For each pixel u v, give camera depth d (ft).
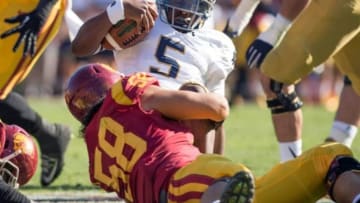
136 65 44.04
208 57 44.80
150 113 37.70
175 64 44.04
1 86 37.55
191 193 35.04
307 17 40.96
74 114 39.60
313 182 37.37
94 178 38.78
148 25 42.52
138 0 42.06
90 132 38.60
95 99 38.81
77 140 76.43
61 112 98.58
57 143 54.85
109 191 38.75
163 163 36.47
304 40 40.68
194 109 37.35
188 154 36.78
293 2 46.91
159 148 36.99
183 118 37.70
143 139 37.19
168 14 44.24
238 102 113.80
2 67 37.17
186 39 44.39
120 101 37.91
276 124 52.95
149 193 36.65
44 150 54.90
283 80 41.37
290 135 52.90
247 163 65.10
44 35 37.58
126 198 37.93
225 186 33.65
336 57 44.19
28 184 55.88
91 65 39.73
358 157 68.85
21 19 36.83
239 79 113.60
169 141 37.17
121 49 43.50
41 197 51.13
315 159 37.24
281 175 37.58
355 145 75.92
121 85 38.04
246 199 33.50
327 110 111.86
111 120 37.91
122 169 37.40
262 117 101.09
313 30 40.70
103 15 42.34
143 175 36.73
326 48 40.68
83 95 38.99
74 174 59.57
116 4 42.04
